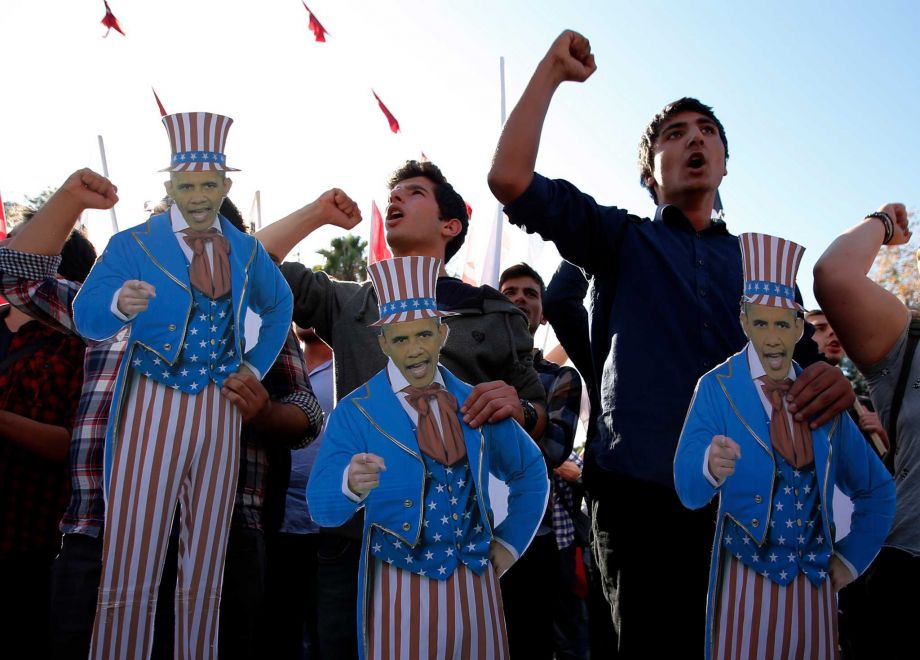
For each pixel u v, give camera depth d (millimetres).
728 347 2883
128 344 2490
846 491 2621
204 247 2588
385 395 2531
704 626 2689
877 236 3000
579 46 2943
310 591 4273
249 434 3143
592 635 3057
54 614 2805
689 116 3197
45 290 2963
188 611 2465
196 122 2633
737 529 2531
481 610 2414
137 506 2430
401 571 2398
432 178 3633
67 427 3344
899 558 2898
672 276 2951
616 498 2805
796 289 2961
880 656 2945
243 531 3033
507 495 2521
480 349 3223
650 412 2814
